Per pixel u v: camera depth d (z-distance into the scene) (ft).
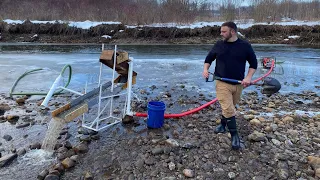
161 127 17.56
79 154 14.38
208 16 79.46
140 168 13.16
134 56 46.55
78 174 12.75
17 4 81.92
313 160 13.38
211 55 15.28
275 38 66.54
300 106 22.95
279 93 26.76
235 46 14.44
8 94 24.67
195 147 14.99
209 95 25.54
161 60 42.86
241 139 16.01
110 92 17.51
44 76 31.45
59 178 12.44
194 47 58.03
